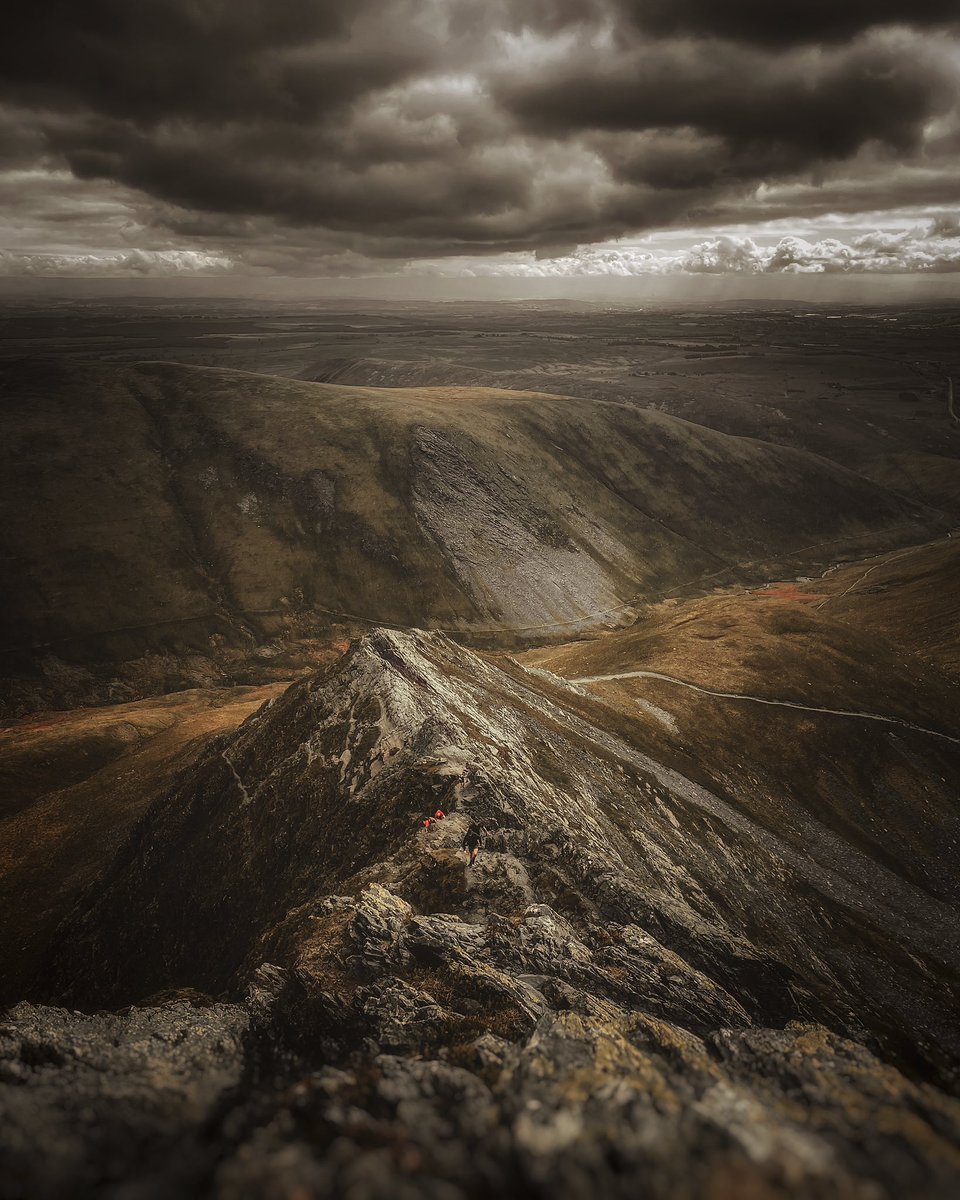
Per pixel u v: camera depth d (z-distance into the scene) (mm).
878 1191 10477
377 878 57594
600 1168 11227
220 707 196375
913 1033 71188
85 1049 26625
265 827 81125
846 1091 16766
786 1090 18094
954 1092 21406
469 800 67875
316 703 96062
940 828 116750
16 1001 80500
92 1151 13953
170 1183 12664
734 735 130500
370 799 75375
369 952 40906
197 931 75250
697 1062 20047
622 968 45688
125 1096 18922
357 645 106000
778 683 145250
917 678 153375
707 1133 12430
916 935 92812
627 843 83188
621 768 105375
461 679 111188
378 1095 17156
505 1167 11742
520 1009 35219
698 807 105500
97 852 113562
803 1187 10492
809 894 94500
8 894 107000
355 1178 10977
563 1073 18688
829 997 71812
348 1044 32938
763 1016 53188
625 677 150250
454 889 52656
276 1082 19062
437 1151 12344
